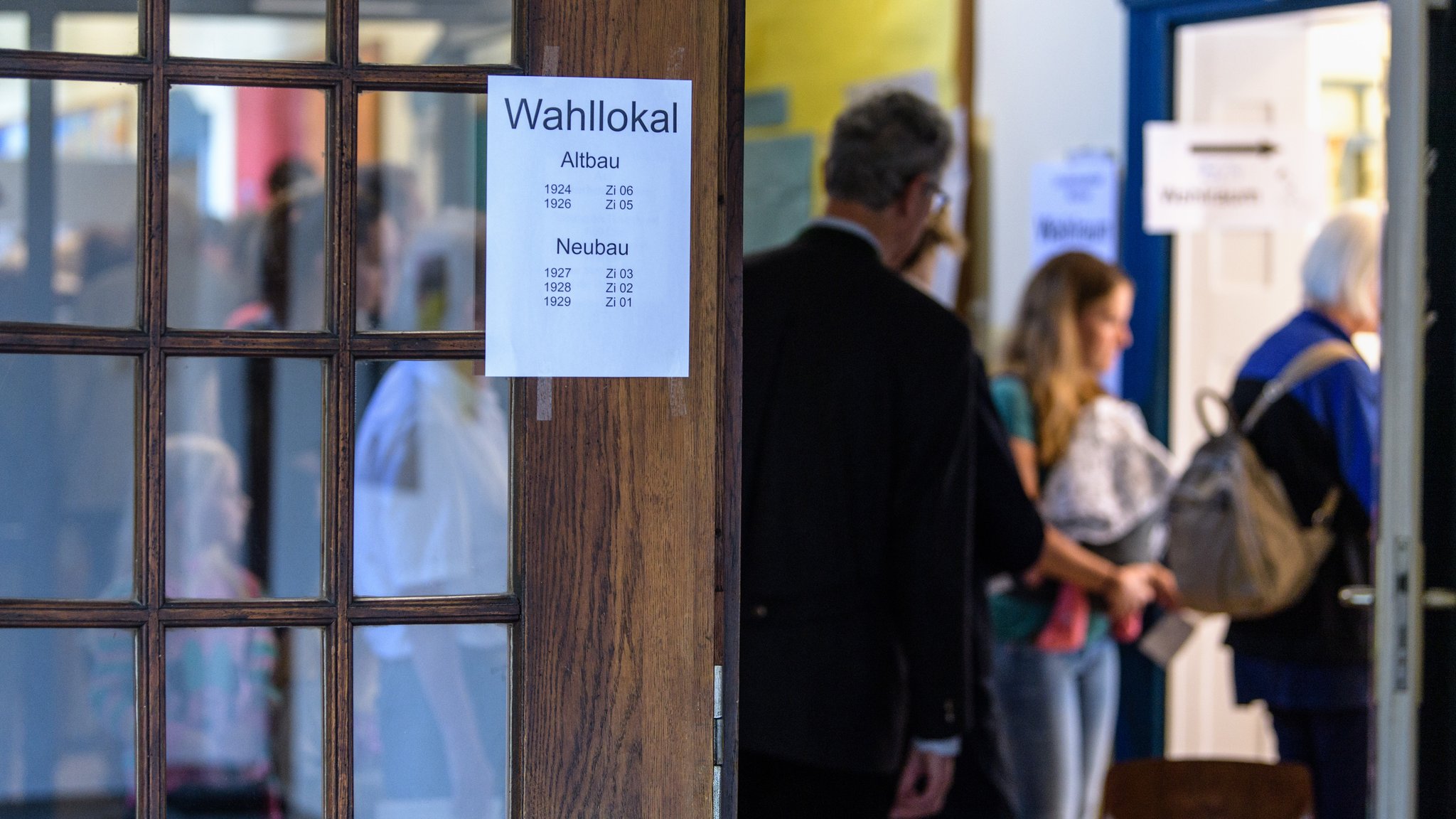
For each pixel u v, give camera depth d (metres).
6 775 3.09
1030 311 7.18
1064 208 7.95
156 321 2.99
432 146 3.05
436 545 3.09
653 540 3.05
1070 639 6.78
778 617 4.87
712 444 3.06
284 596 3.17
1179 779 5.06
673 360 3.04
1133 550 7.05
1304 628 6.38
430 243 3.07
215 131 3.03
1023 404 7.11
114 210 3.04
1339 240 6.56
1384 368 4.41
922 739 4.94
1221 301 7.96
